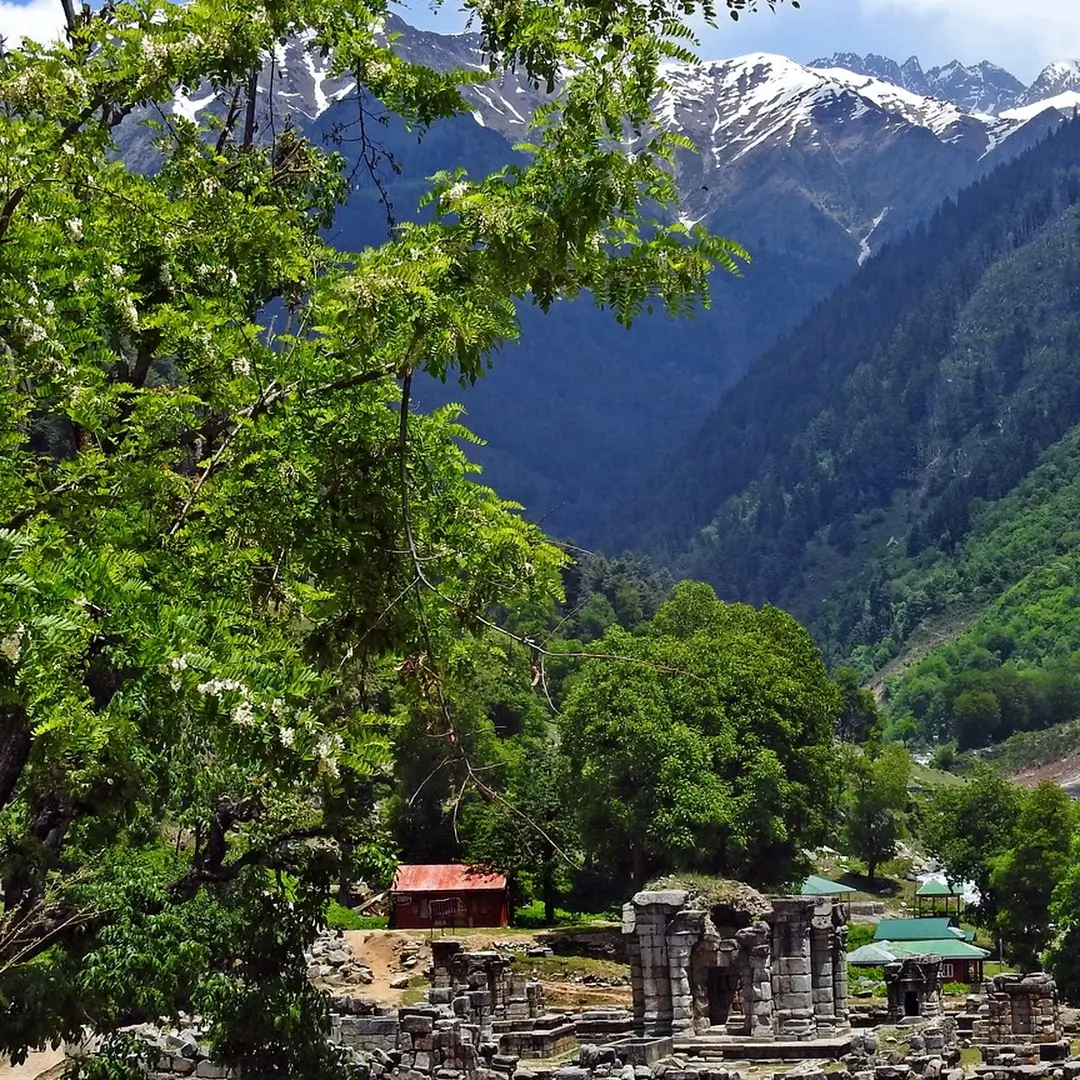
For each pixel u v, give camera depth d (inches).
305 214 1173.1
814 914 2554.1
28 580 648.4
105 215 966.4
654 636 5260.8
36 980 1112.8
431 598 891.4
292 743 716.7
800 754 4018.2
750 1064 2295.8
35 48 936.3
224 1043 1393.9
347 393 903.7
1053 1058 2593.5
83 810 1085.1
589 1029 2546.8
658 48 786.8
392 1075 2028.8
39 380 888.3
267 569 912.9
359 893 4013.3
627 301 839.1
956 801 5359.3
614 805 3789.4
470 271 780.6
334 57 1083.9
